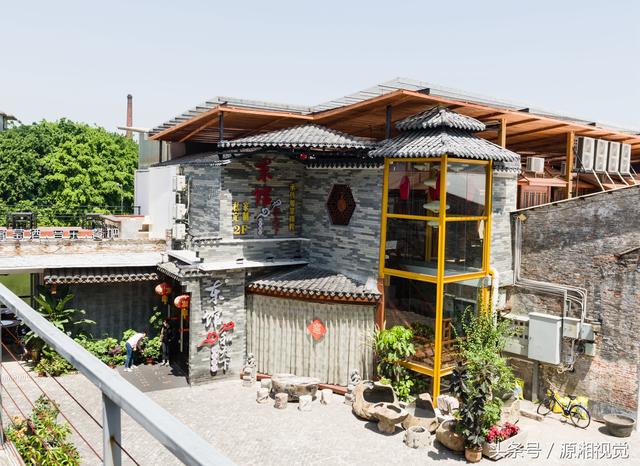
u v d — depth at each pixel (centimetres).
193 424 1631
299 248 2191
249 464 1406
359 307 1906
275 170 2112
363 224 1972
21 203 4378
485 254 1908
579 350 1833
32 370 2023
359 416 1712
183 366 2152
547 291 1919
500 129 2067
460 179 1814
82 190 4625
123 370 2097
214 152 2533
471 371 1481
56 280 2070
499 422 1590
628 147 2498
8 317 2338
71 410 1673
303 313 1959
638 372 1700
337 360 1923
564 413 1792
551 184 2316
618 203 1741
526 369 1955
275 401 1780
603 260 1780
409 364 1838
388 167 1884
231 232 2019
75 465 663
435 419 1614
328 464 1418
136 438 1507
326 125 2275
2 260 2133
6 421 878
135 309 2309
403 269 1875
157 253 2406
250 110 1986
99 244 2333
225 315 1994
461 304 1892
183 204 2267
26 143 4559
